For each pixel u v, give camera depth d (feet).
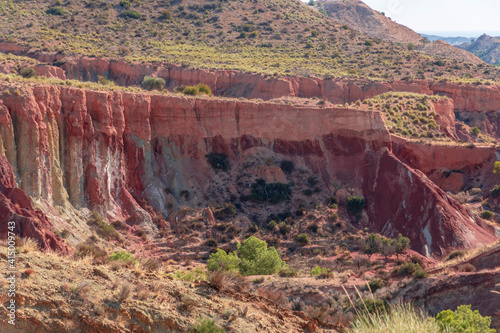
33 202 178.40
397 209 244.22
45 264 54.54
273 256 170.19
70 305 49.80
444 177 281.54
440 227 225.35
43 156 187.73
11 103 184.44
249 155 255.70
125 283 54.03
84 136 208.13
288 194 243.40
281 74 413.80
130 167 226.99
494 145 292.61
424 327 53.01
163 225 215.51
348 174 263.29
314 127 266.77
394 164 257.96
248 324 57.82
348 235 224.33
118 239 194.29
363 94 407.85
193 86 378.94
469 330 75.25
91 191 205.98
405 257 199.00
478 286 125.49
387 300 126.62
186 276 119.44
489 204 262.47
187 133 246.27
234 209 229.04
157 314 52.70
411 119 338.75
